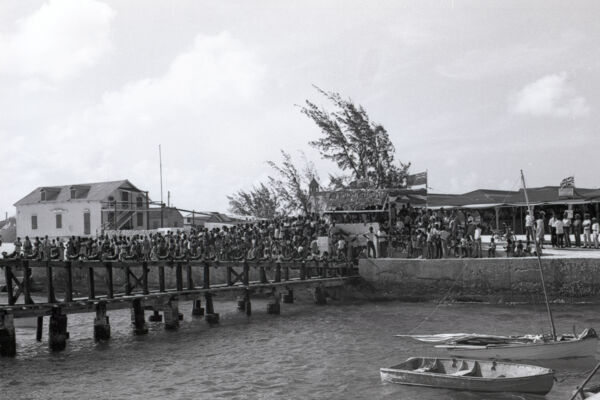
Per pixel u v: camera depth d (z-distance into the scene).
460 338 22.00
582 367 20.28
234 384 19.20
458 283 34.31
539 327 26.55
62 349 24.34
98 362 22.27
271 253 38.41
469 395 17.44
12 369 21.33
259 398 17.72
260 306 36.62
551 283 32.25
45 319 33.91
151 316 31.67
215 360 22.41
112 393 18.44
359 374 19.98
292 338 26.14
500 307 32.41
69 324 31.28
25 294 24.06
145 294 27.77
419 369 18.83
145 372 20.81
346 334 26.62
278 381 19.44
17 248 37.50
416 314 31.25
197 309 33.25
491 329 26.42
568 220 38.03
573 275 31.84
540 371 17.42
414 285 35.41
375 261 36.38
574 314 29.27
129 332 28.31
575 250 36.62
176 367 21.42
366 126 56.56
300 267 35.06
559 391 17.80
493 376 18.19
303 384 19.03
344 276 37.06
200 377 20.08
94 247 39.53
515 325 27.19
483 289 33.72
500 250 39.03
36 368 21.47
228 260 35.09
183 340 26.14
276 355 23.00
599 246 37.19
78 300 25.28
